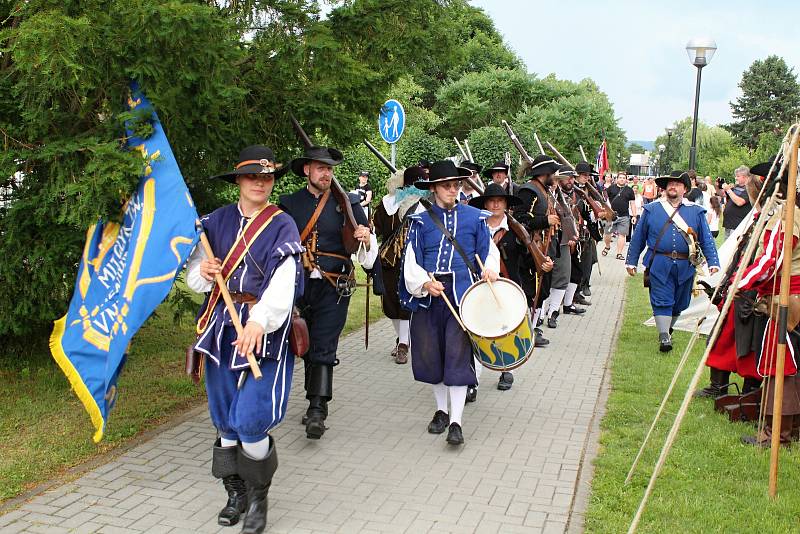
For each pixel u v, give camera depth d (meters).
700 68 15.96
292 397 6.75
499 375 7.56
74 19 4.62
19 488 4.77
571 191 10.52
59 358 5.03
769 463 5.21
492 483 4.98
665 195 8.62
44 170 5.58
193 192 6.93
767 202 4.60
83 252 5.35
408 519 4.47
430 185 5.83
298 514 4.52
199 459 5.29
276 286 4.17
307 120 6.39
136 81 5.21
